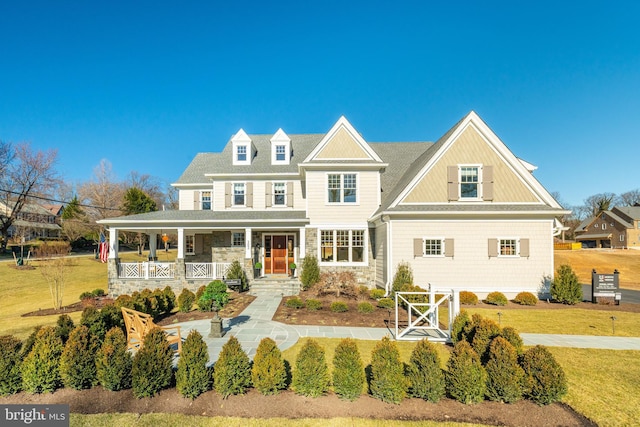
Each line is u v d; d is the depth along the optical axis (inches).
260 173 761.0
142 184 2554.1
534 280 597.6
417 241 607.5
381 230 665.6
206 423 199.3
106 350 232.5
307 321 435.5
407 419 202.5
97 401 220.8
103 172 1851.6
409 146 916.0
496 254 600.7
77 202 1827.0
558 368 219.5
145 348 229.8
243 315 470.3
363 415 205.9
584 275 1151.6
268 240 771.4
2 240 1504.7
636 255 1510.8
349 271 693.3
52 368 232.5
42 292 793.6
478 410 210.8
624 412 213.9
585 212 3289.9
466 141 633.0
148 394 222.2
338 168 709.3
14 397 225.9
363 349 328.8
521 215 602.2
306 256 689.6
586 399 229.9
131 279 684.7
